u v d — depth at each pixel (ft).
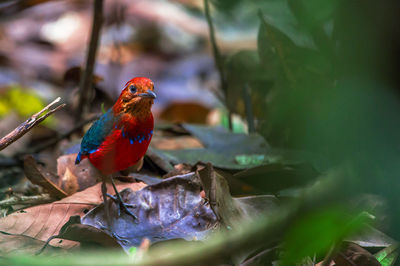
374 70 10.14
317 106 21.45
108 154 21.81
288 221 8.66
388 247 20.21
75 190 26.58
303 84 23.02
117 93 42.19
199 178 21.67
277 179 26.73
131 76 64.44
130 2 75.25
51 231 21.40
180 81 66.39
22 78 58.70
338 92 11.71
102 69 54.44
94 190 24.86
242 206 22.22
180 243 18.99
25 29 71.87
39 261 11.69
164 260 9.89
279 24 23.02
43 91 54.29
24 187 29.86
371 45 9.98
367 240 20.65
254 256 18.57
